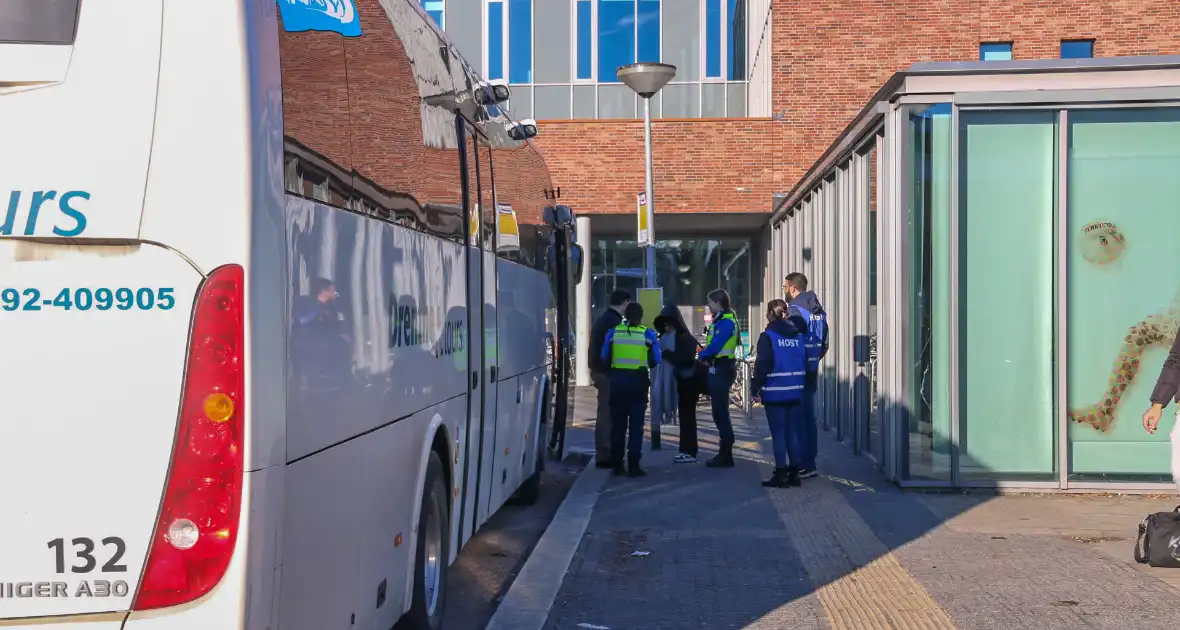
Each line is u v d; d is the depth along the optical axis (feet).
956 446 35.70
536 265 35.63
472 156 24.54
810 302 40.22
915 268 35.96
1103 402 35.58
